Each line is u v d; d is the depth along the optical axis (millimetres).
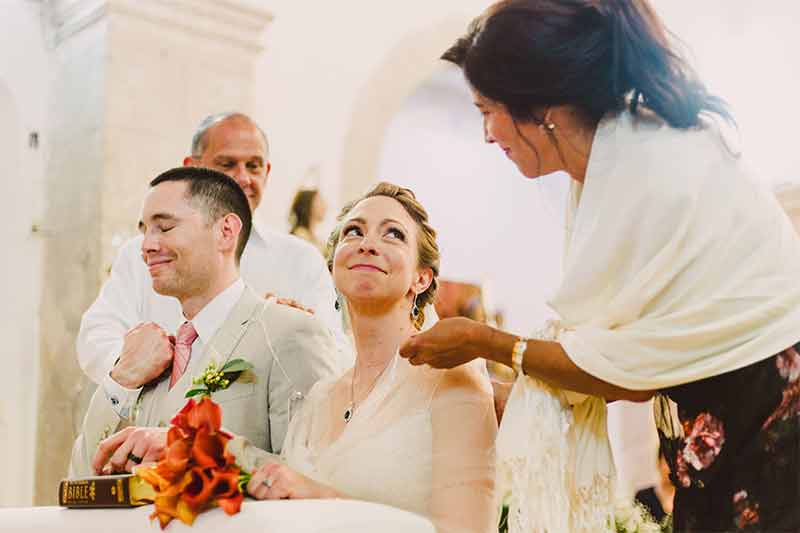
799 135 6609
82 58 7504
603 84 2373
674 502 2422
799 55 6797
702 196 2309
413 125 10875
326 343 3129
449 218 11250
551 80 2375
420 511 2486
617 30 2375
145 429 2725
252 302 3193
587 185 2391
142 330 3215
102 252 7203
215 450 2211
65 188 7566
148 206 3178
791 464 2201
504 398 2967
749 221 2316
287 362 3053
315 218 8531
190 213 3154
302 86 8531
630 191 2324
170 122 7605
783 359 2236
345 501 2170
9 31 7609
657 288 2281
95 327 4406
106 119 7285
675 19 6992
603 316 2340
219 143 4664
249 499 2355
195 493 2178
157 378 3193
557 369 2367
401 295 2734
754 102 6727
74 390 7277
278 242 4668
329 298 4602
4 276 7656
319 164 8641
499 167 11477
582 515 2496
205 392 2971
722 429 2281
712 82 6859
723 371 2238
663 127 2383
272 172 8344
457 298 11117
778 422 2223
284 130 8406
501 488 2613
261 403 3020
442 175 11156
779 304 2250
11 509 2637
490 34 2432
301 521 2021
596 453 2518
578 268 2365
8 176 7707
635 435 7453
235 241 3232
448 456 2523
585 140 2447
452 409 2580
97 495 2406
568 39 2375
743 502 2242
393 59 9062
